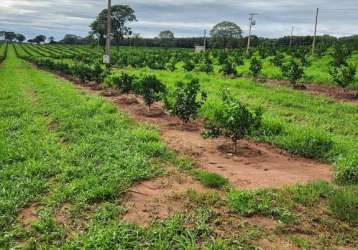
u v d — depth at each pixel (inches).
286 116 584.7
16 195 282.5
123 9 3850.9
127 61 1811.0
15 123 513.7
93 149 385.1
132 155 369.7
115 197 280.2
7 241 223.6
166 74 1206.9
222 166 354.6
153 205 269.1
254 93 789.2
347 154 359.6
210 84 957.8
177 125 521.0
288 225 240.5
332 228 238.1
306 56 1747.0
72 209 260.4
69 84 1064.8
